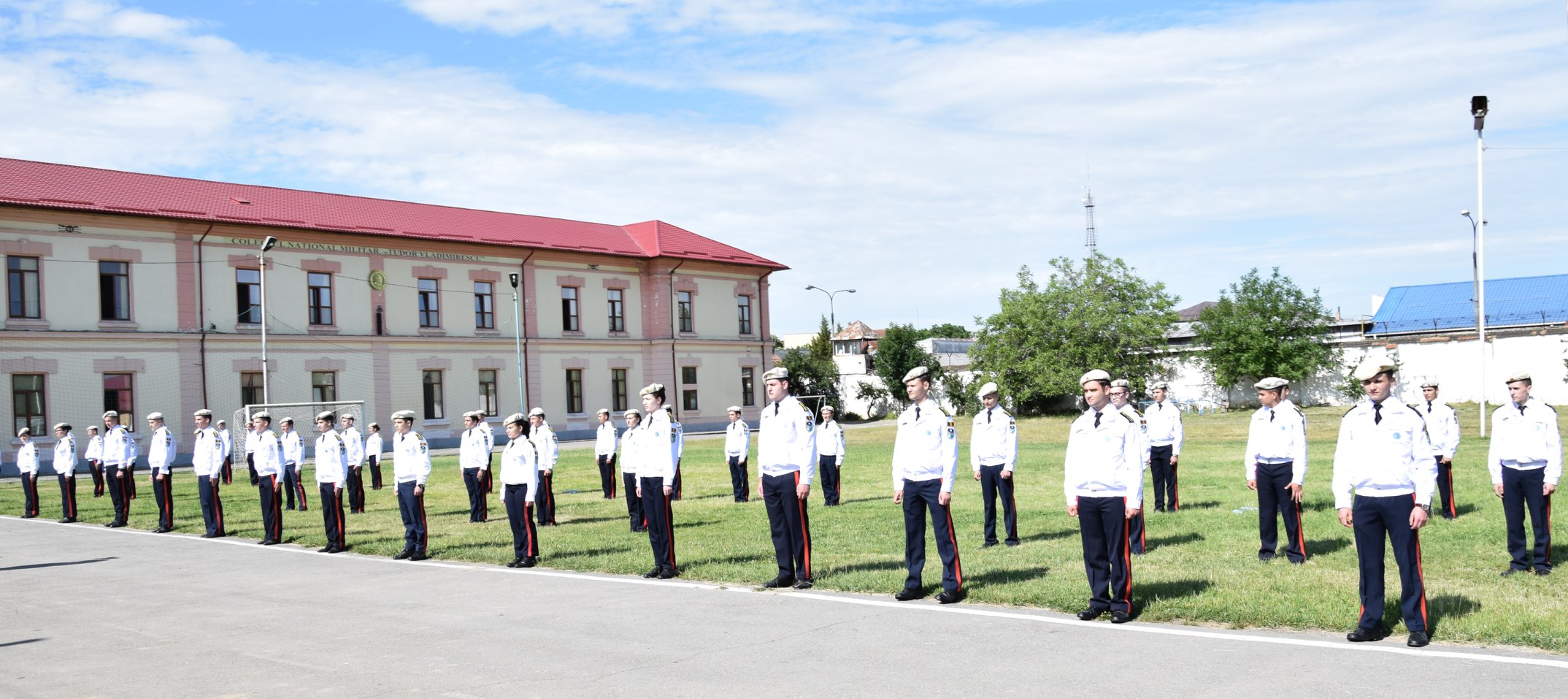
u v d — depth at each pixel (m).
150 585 12.71
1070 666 7.42
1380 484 7.93
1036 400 64.75
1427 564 10.99
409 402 48.06
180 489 29.27
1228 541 12.98
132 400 39.97
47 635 9.75
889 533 14.80
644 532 16.25
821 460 19.61
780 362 71.69
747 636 8.73
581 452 41.94
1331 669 7.14
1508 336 54.00
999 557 12.36
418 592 11.64
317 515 21.70
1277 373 56.25
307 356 44.69
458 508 21.59
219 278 42.41
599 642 8.70
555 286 53.78
